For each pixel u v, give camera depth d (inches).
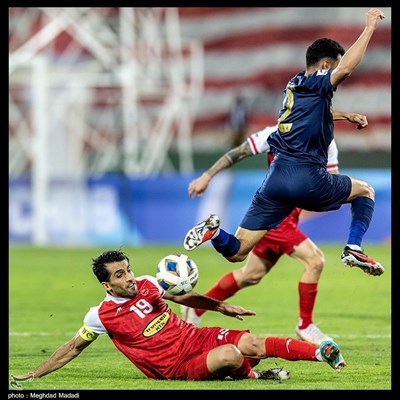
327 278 2219.5
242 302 1819.6
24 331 1476.4
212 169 1300.4
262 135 1289.4
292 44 4207.7
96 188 2883.9
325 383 1018.7
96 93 3978.8
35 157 3198.8
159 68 3941.9
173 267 1001.5
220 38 4261.8
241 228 1085.1
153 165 3873.0
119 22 3880.4
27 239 2903.5
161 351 1008.9
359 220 1083.9
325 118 1051.9
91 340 1015.0
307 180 1043.9
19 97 3941.9
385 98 4077.3
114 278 984.3
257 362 1032.8
